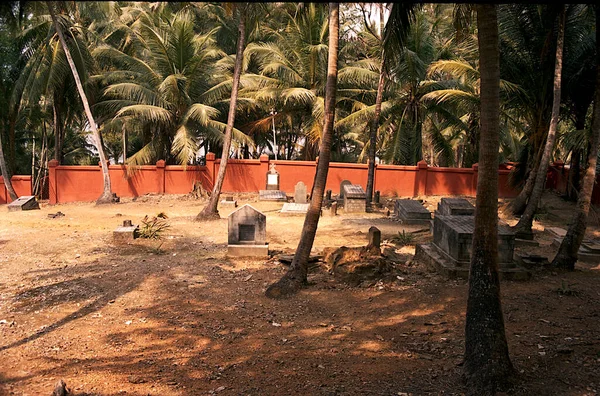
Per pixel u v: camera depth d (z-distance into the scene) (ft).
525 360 19.85
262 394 17.83
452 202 55.21
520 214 62.23
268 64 92.68
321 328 24.86
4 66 87.51
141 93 84.53
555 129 43.93
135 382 18.85
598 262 37.81
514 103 62.49
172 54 87.51
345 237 48.55
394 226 55.77
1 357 21.33
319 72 92.68
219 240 46.34
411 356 21.08
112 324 25.61
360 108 90.89
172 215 63.36
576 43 55.57
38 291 30.86
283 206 68.08
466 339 18.48
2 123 92.73
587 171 33.76
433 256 35.37
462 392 17.51
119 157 142.41
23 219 59.26
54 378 19.19
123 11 102.17
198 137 102.68
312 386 18.40
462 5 31.30
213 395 17.76
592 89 60.34
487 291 18.04
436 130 90.79
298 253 31.40
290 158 132.26
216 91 89.45
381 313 26.73
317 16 90.38
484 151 18.10
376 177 84.07
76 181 80.89
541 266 34.71
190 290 31.09
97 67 89.25
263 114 110.42
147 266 36.55
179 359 21.22
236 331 24.59
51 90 81.00
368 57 102.63
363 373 19.51
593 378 18.17
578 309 26.43
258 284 32.30
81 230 51.21
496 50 17.87
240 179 86.89
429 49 83.76
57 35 75.97
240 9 51.93
